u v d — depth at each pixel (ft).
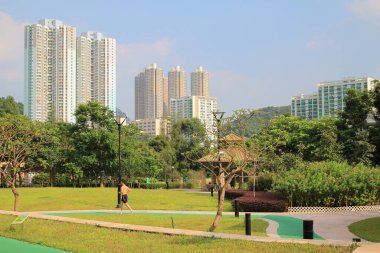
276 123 200.23
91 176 197.67
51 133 190.80
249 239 41.96
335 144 160.25
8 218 66.13
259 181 130.82
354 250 33.73
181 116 291.79
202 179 176.24
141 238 45.50
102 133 186.19
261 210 89.35
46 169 208.33
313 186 91.30
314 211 90.43
